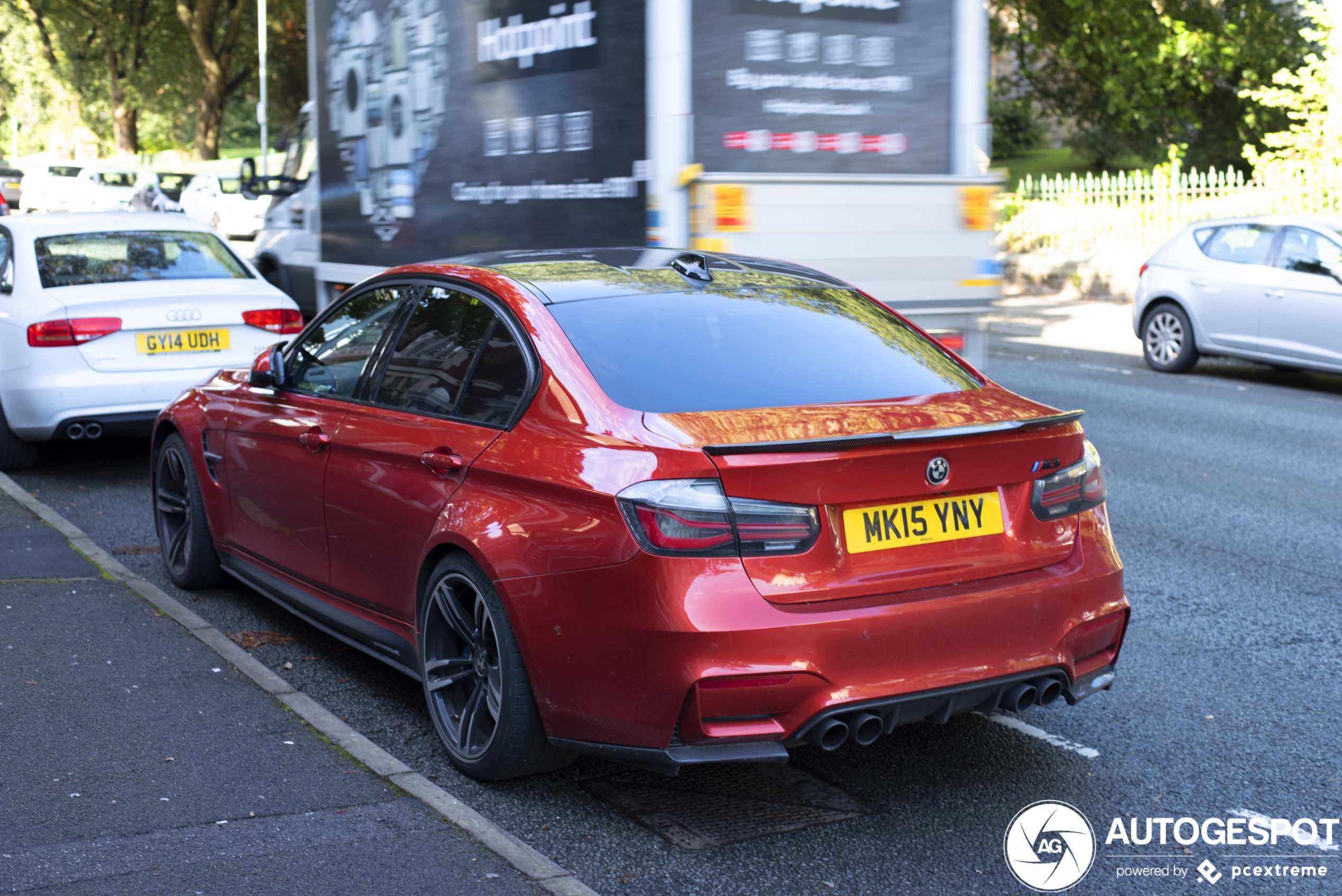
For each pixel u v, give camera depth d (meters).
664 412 3.61
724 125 6.70
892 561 3.48
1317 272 12.66
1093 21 26.20
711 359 3.91
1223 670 5.06
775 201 6.72
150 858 3.28
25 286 8.08
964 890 3.31
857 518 3.45
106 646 4.93
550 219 7.37
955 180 7.31
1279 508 7.89
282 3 42.78
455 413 4.06
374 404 4.46
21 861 3.24
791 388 3.85
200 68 46.97
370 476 4.30
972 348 7.61
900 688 3.39
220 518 5.54
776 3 6.78
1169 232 21.50
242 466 5.24
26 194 37.19
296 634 5.34
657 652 3.28
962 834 3.64
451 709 4.04
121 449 9.45
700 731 3.28
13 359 7.91
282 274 12.18
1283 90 22.84
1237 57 25.55
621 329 3.96
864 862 3.45
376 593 4.36
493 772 3.80
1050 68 28.98
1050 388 12.92
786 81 6.86
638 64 6.63
